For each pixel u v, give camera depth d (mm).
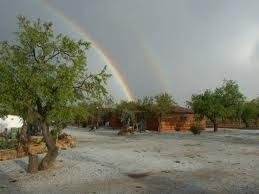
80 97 20297
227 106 61219
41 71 19125
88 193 15008
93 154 27312
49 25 19703
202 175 18938
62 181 17547
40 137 30266
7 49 19266
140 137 47531
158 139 43719
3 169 21062
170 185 16438
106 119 75312
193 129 54312
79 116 20609
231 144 37156
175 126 67125
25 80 18484
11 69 18906
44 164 20328
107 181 17484
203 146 34812
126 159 24797
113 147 33000
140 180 17672
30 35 19156
